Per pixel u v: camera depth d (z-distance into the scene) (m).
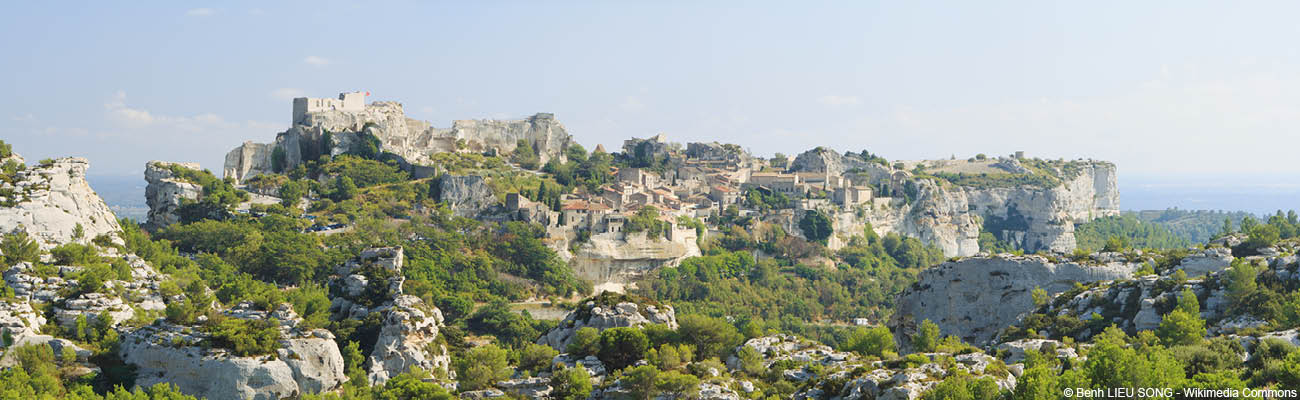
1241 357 195.38
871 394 193.12
